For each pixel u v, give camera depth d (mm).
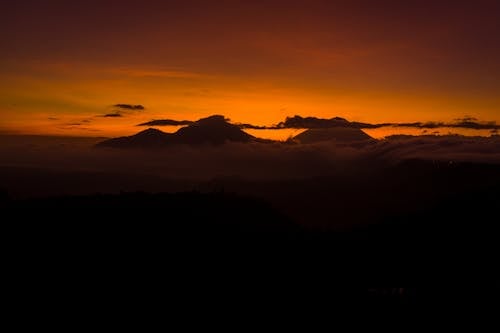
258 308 60938
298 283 70312
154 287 65125
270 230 96688
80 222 83312
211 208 102062
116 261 71375
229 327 55812
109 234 79750
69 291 62625
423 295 66125
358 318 58250
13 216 84188
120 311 58781
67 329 54438
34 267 67750
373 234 103812
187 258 75000
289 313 60031
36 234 77500
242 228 93250
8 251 71500
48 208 89188
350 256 86062
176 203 99312
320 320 57906
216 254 78125
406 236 100875
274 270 74875
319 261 81500
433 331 54438
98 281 65500
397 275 76875
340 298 64812
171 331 54719
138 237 79938
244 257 78625
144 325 55812
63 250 73125
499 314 58969
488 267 81688
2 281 63594
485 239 97375
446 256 87438
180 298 62750
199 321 57281
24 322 55344
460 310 60125
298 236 95375
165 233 82875
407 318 58562
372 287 70562
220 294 64438
